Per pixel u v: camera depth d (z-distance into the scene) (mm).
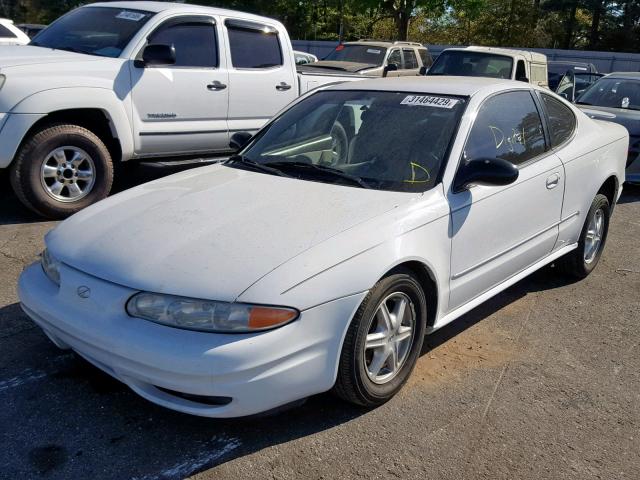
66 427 3076
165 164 6750
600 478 2912
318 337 2906
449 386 3604
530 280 5363
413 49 16016
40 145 5840
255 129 7543
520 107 4496
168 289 2797
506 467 2951
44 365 3598
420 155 3793
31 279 3334
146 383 2854
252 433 3090
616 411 3449
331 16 36562
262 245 2998
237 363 2701
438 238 3494
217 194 3588
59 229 3457
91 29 6863
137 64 6398
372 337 3213
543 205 4418
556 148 4695
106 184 6344
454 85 4316
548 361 3971
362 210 3346
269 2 35094
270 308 2758
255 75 7391
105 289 2918
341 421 3217
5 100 5629
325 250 2994
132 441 2996
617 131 5582
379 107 4203
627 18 41375
